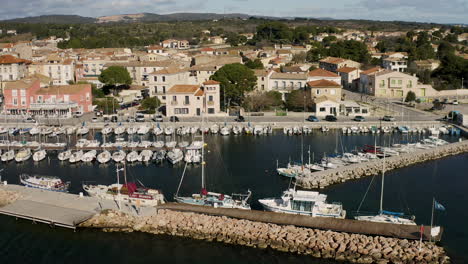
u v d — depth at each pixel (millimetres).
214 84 157625
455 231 69688
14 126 144375
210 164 104875
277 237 65625
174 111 156875
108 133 137125
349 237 64375
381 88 191375
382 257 61031
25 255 64938
